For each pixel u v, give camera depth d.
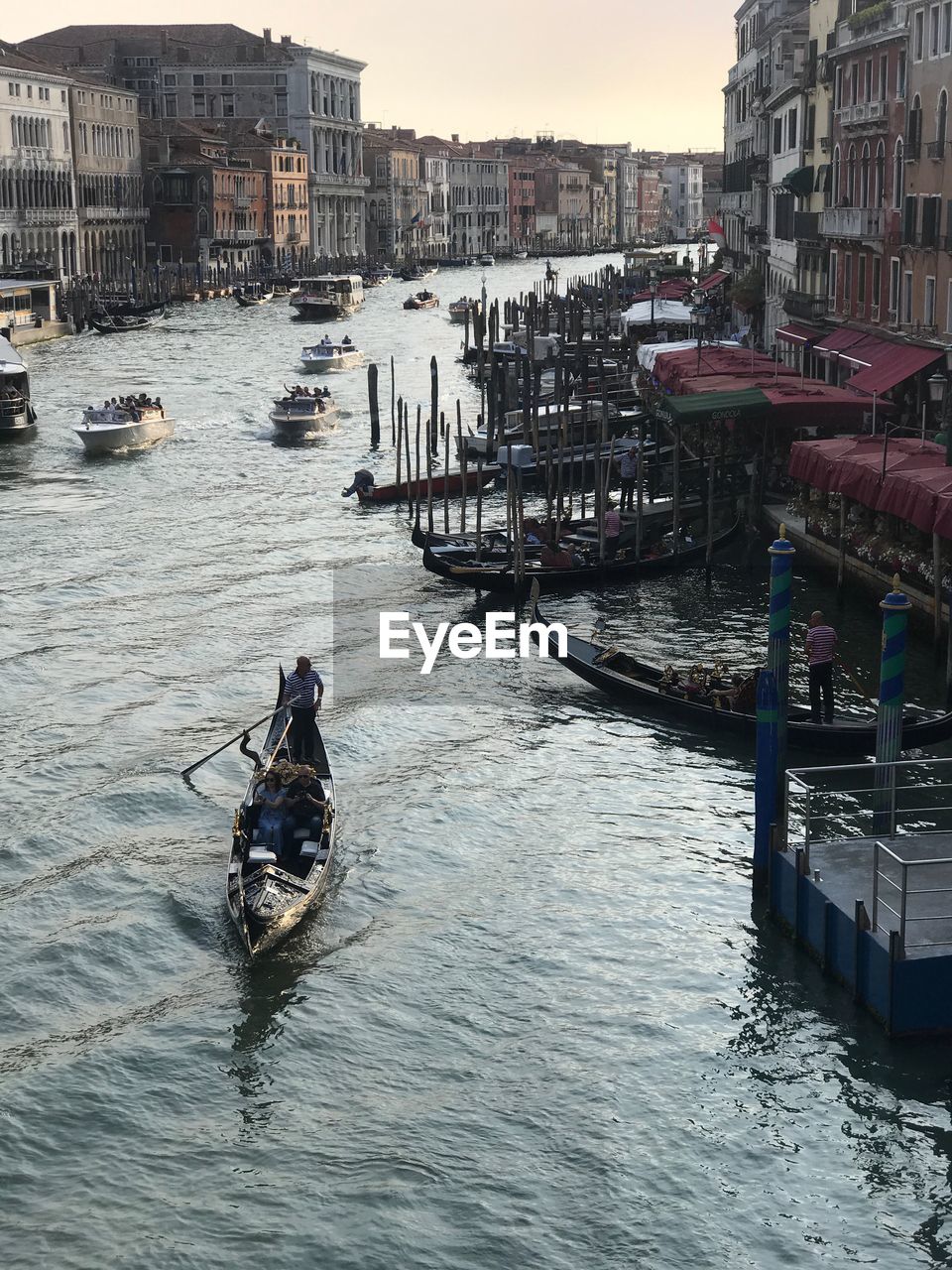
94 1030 17.83
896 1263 13.91
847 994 17.75
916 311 44.94
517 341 89.81
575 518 44.34
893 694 18.92
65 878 21.47
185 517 46.34
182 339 103.44
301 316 119.31
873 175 50.56
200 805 24.06
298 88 173.75
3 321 96.44
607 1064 16.92
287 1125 16.06
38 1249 14.30
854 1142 15.48
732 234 102.44
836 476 33.09
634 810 23.69
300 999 18.38
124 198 139.12
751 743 26.42
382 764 25.73
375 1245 14.32
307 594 37.28
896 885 17.64
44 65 124.25
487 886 21.17
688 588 36.69
